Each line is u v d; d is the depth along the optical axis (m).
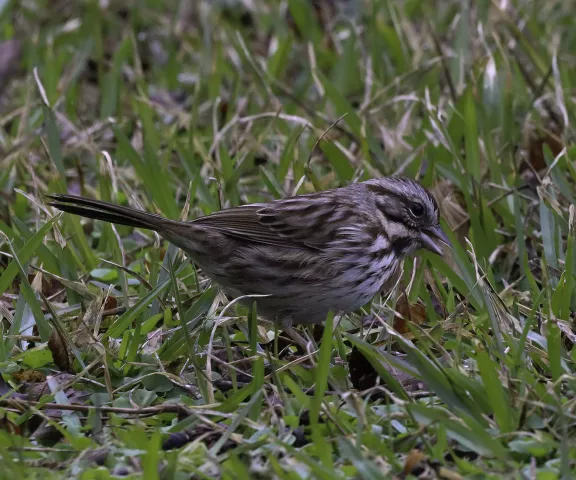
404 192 10.22
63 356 9.13
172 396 8.93
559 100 13.02
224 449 7.86
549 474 7.21
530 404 8.02
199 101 15.44
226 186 12.30
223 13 17.94
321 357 8.13
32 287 10.28
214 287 9.97
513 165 12.54
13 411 8.41
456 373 8.22
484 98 13.75
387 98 14.60
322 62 16.19
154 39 17.30
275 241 9.60
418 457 7.38
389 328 8.70
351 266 9.70
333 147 12.55
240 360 9.02
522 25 15.72
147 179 12.18
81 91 15.93
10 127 15.06
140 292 10.35
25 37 17.05
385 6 16.73
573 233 10.41
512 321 9.49
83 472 7.41
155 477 7.12
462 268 10.14
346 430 7.88
